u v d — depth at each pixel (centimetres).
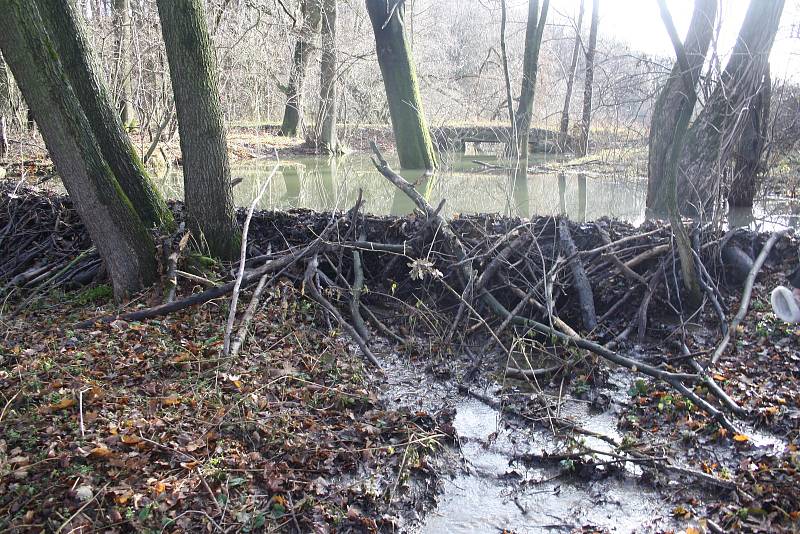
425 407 546
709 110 992
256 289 678
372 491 427
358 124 2948
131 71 1870
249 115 3039
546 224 756
